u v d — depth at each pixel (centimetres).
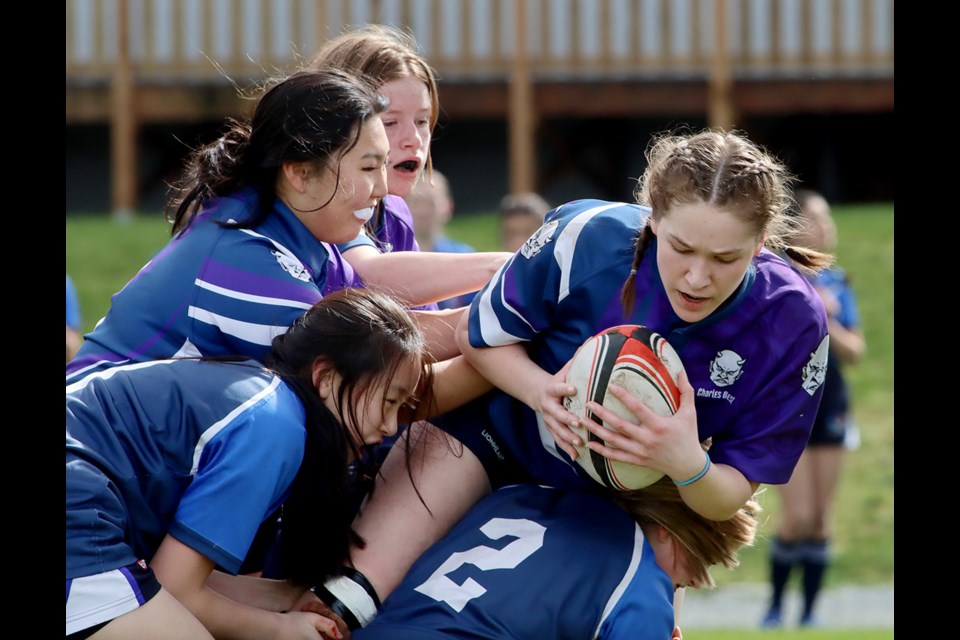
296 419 861
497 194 4197
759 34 4041
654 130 4197
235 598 905
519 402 986
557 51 4050
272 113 939
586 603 883
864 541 2520
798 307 894
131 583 814
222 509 827
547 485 981
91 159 4269
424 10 4016
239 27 4050
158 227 3756
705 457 859
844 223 3788
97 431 841
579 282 906
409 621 885
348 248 1067
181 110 4081
